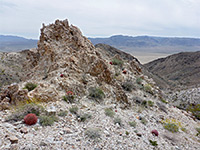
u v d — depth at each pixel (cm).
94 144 810
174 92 6003
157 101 2262
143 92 2286
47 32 2375
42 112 945
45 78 1745
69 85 1451
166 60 18050
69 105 1208
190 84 9212
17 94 1060
